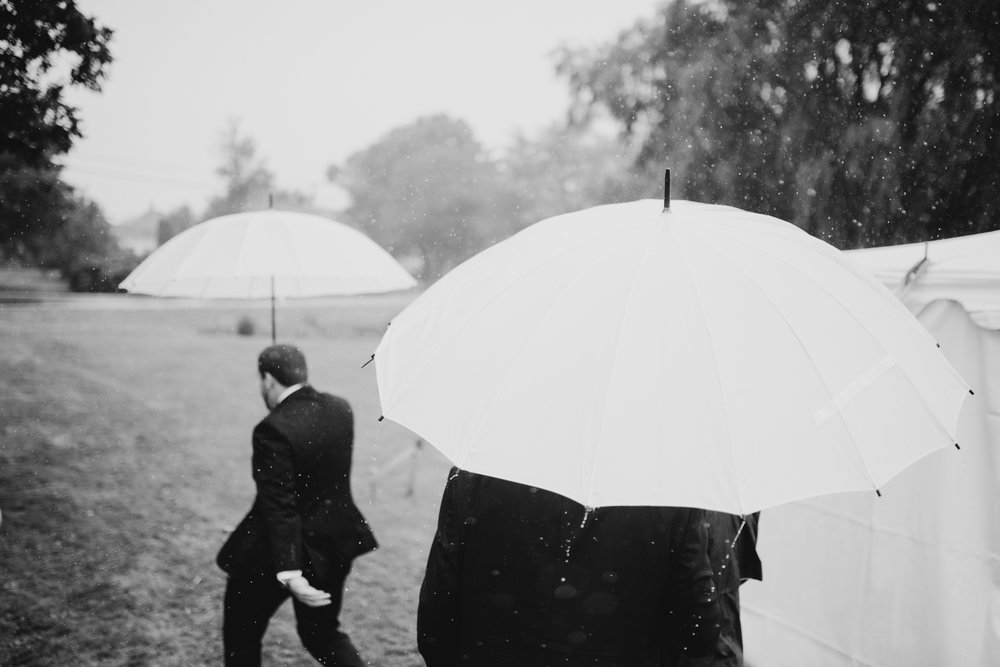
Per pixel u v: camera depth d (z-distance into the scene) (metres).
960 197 7.95
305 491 2.93
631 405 1.38
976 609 2.82
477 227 58.12
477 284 1.73
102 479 7.27
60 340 20.44
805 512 3.36
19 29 4.37
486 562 1.85
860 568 3.15
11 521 5.91
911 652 2.99
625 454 1.33
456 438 1.42
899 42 8.07
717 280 1.56
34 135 4.59
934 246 3.11
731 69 9.45
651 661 1.86
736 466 1.31
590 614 1.80
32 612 4.24
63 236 7.61
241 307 36.66
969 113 7.66
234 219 3.74
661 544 1.77
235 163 48.41
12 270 40.47
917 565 2.98
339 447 3.01
